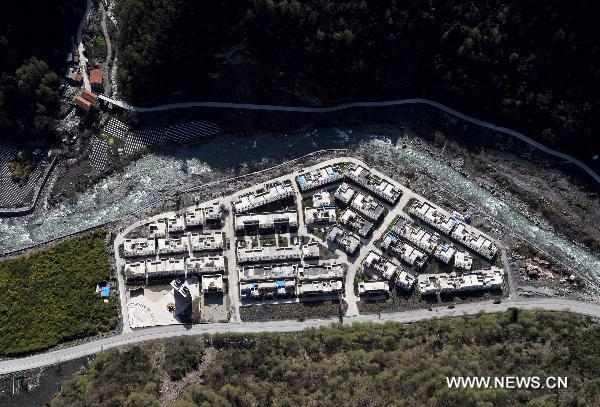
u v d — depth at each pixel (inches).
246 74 7662.4
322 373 6072.8
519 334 6441.9
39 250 7180.1
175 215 7313.0
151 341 6722.4
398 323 6806.1
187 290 6776.6
